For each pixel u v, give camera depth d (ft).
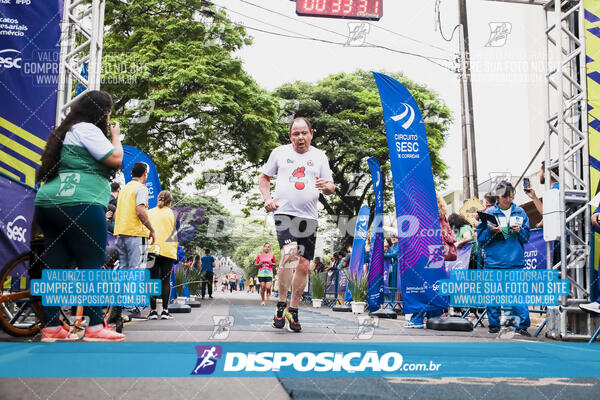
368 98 47.80
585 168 14.94
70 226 9.34
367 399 5.55
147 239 15.29
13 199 10.97
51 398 5.28
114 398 5.36
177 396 5.52
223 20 38.09
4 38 14.15
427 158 17.08
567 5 16.93
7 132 13.94
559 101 15.08
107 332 9.84
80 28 15.34
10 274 10.30
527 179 16.31
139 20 37.73
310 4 21.42
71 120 9.65
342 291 33.60
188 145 37.93
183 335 11.25
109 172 9.92
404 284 16.49
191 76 35.37
